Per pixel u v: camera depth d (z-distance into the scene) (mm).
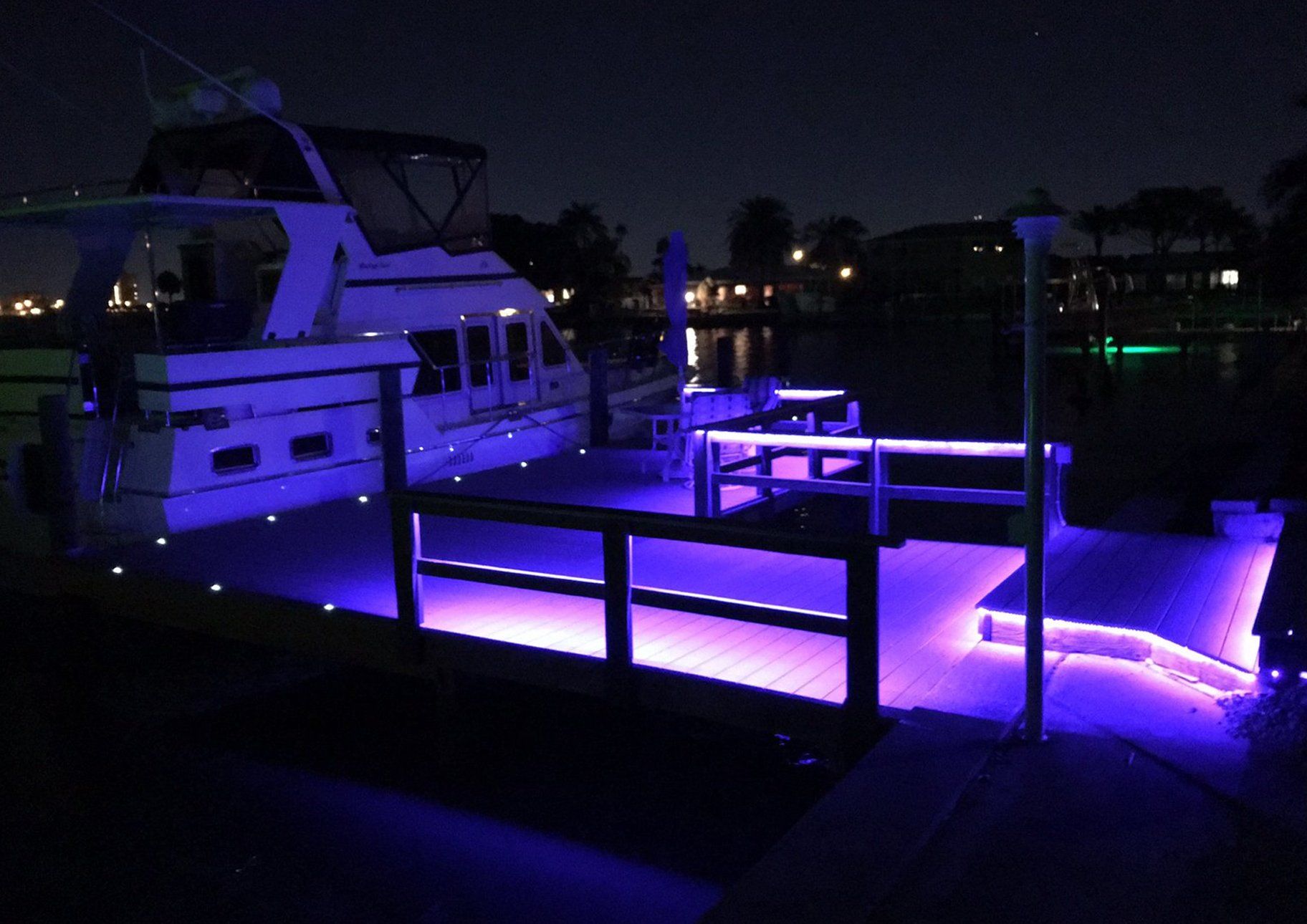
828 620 4910
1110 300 43469
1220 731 4582
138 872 6066
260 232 12367
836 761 4992
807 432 11102
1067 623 5621
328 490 11445
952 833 3893
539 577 5898
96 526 10438
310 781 7180
